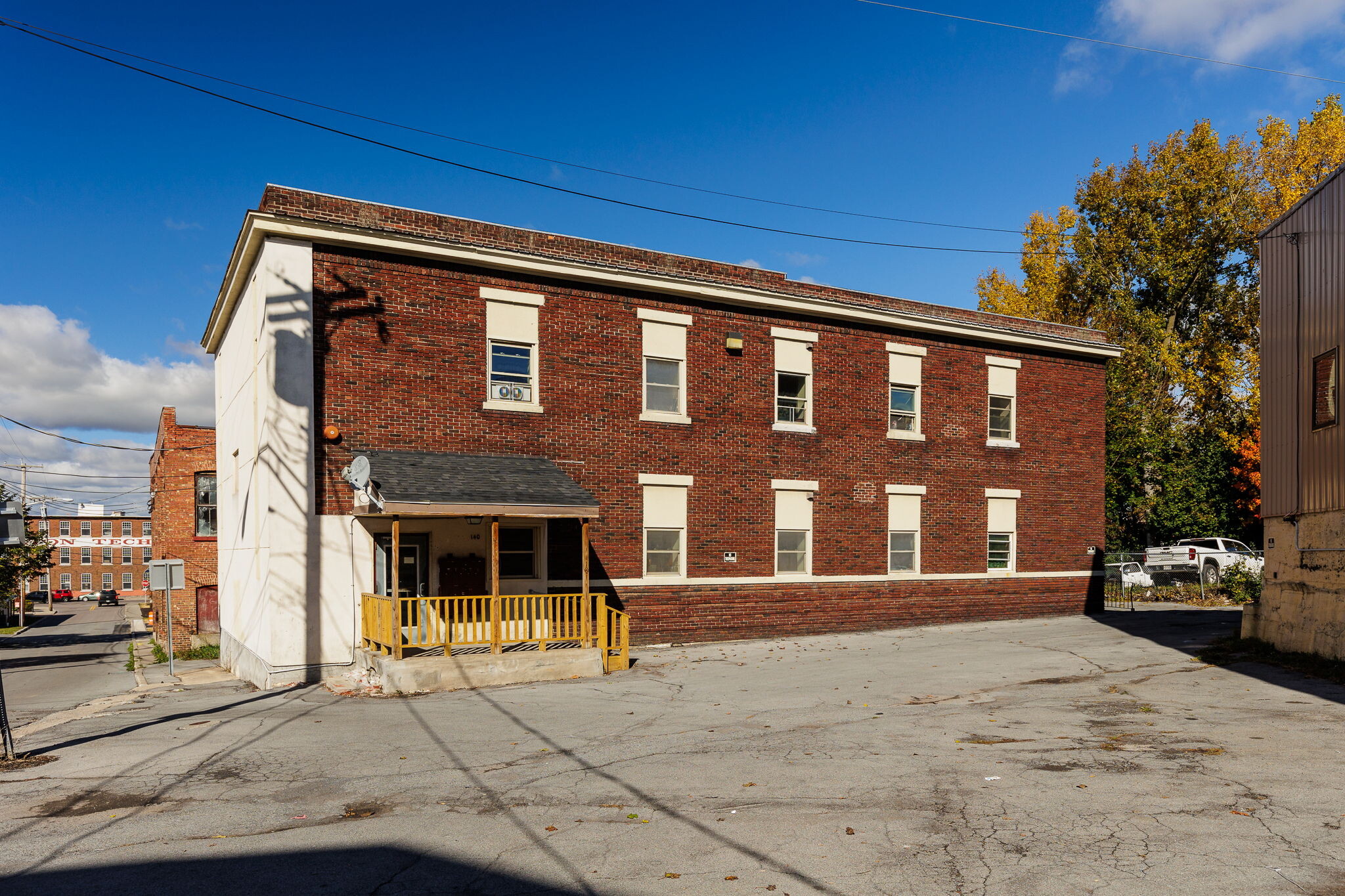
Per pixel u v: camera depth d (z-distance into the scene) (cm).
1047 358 2691
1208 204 4125
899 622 2378
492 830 761
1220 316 4272
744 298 2177
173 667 2391
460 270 1864
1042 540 2636
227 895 627
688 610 2095
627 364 2053
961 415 2527
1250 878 606
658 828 748
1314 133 4047
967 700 1335
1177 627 2214
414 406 1792
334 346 1727
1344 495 1531
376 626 1639
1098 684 1440
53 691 2036
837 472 2320
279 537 1642
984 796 817
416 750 1084
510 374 1919
